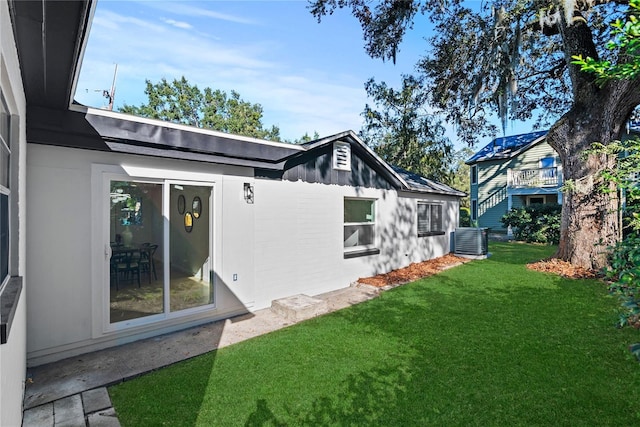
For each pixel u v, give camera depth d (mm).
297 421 2674
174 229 4887
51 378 3383
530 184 19344
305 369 3520
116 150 4164
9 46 2031
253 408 2850
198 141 4820
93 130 3965
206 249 5215
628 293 2500
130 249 4445
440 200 11500
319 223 6875
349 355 3846
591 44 8828
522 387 3105
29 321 3637
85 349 4004
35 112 3615
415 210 10070
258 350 4020
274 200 6012
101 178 4141
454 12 11398
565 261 9078
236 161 5316
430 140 22312
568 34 8844
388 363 3631
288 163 6242
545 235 15492
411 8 10484
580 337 4254
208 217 5215
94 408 2867
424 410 2791
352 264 7730
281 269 6117
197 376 3398
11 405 2115
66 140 3812
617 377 3262
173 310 4832
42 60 2611
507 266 9398
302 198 6520
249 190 5609
